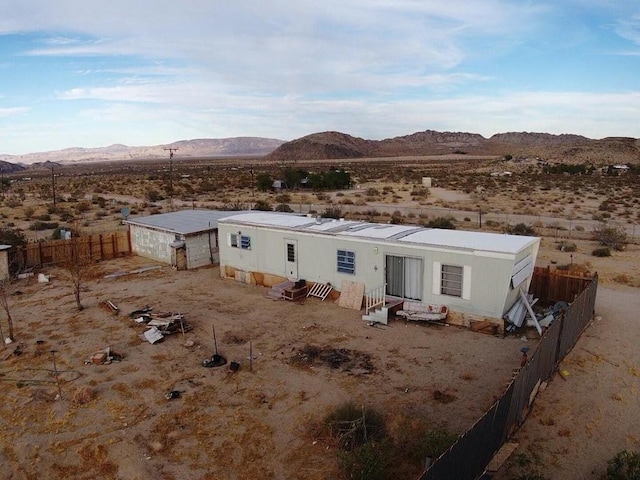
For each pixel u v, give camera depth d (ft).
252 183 241.55
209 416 39.96
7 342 56.18
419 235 63.31
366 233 65.41
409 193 209.46
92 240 99.55
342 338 55.42
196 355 51.78
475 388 43.60
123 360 50.90
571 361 47.29
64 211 166.30
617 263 84.79
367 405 40.91
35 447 36.37
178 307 67.92
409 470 32.24
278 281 75.20
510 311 56.03
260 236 75.82
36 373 48.55
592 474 31.60
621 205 164.14
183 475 32.86
